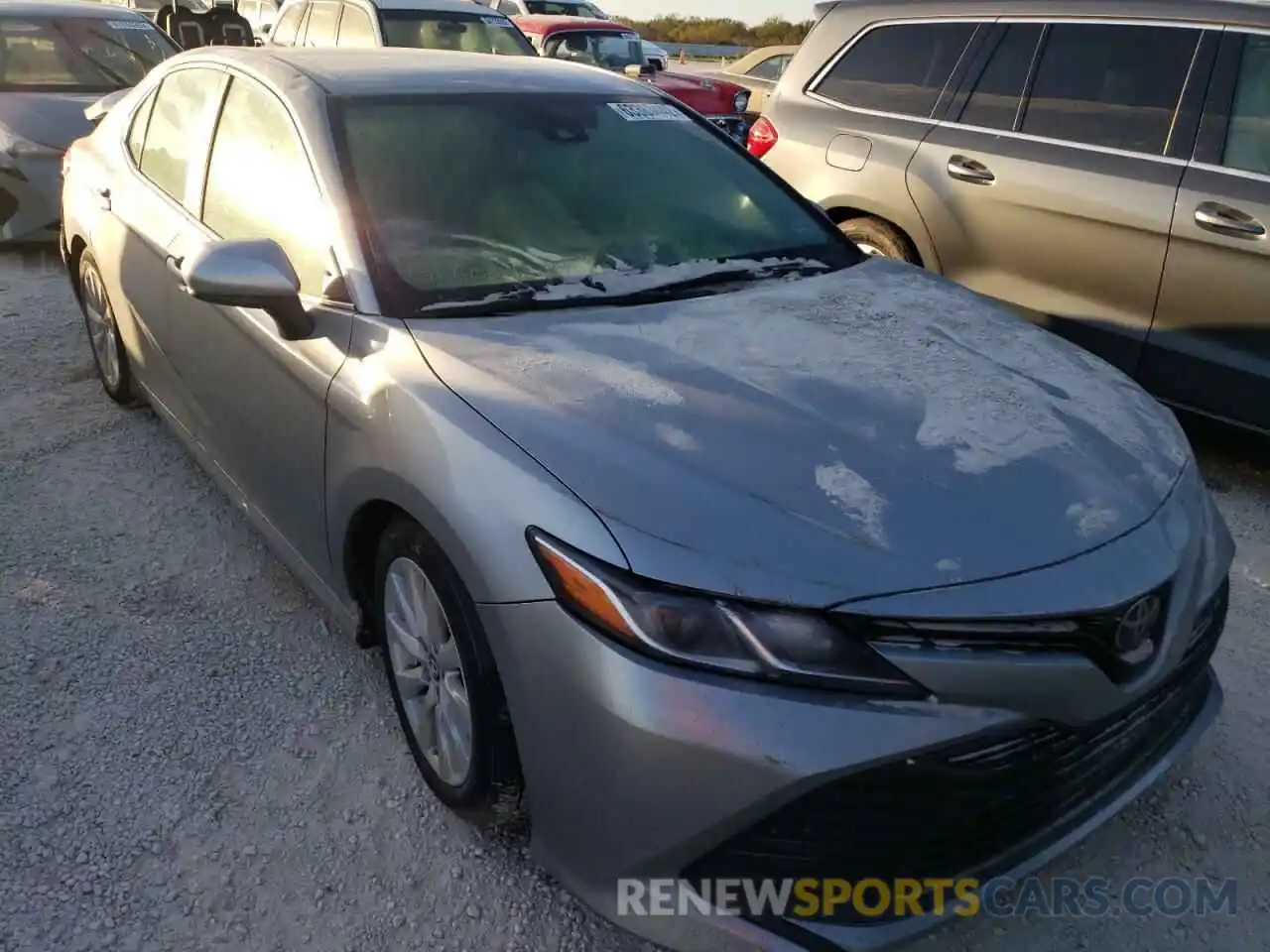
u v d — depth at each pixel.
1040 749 1.94
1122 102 4.53
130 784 2.61
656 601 1.86
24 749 2.71
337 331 2.60
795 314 2.76
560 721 1.96
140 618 3.26
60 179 7.13
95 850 2.41
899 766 1.82
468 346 2.43
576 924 2.27
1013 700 1.87
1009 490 2.07
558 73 3.54
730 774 1.80
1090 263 4.57
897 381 2.42
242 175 3.18
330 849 2.44
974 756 1.87
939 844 1.93
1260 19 4.21
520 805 2.27
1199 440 4.57
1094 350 4.66
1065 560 1.96
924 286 3.14
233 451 3.30
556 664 1.95
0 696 2.89
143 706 2.88
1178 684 2.27
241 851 2.43
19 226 7.23
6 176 7.07
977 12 5.04
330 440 2.57
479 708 2.18
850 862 1.88
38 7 8.28
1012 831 2.01
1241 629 3.37
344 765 2.69
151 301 3.70
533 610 1.97
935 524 1.96
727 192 3.35
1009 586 1.89
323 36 11.00
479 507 2.07
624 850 1.92
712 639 1.84
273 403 2.86
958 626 1.85
